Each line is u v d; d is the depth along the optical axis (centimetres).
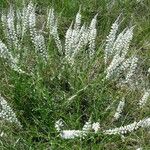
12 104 35
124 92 37
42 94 34
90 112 35
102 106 35
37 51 36
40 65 36
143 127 33
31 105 34
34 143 32
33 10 36
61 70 36
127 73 37
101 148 32
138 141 34
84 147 32
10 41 37
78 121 33
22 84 34
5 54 35
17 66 35
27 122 34
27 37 39
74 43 36
